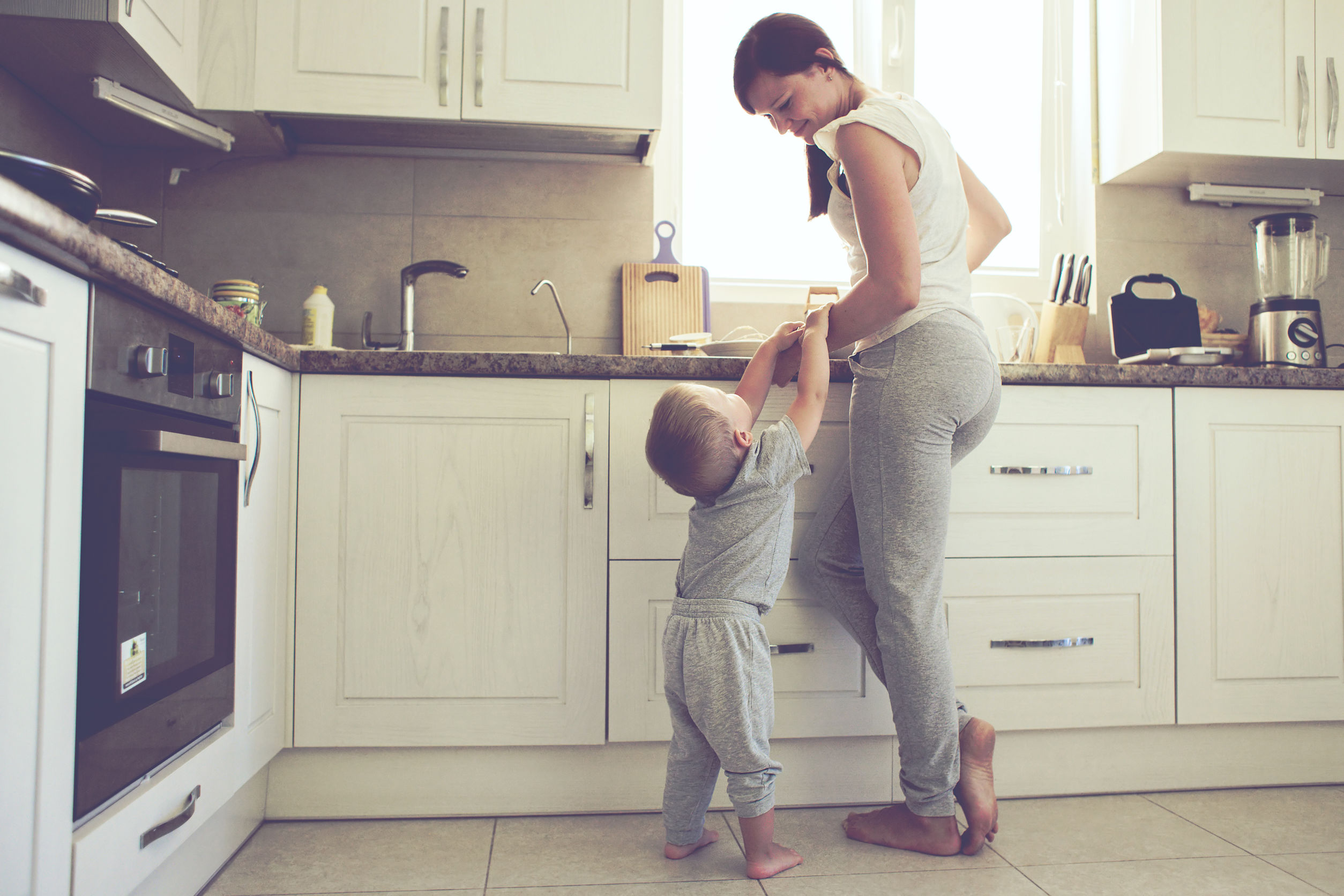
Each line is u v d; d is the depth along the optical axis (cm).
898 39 239
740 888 127
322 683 150
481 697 153
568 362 153
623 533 154
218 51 182
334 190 210
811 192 149
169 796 107
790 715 157
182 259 205
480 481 153
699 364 155
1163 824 154
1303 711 170
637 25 193
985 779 141
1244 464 170
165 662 106
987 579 162
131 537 98
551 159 215
